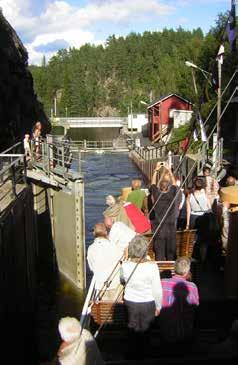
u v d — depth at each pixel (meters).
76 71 177.50
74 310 16.05
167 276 8.31
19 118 30.41
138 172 49.50
